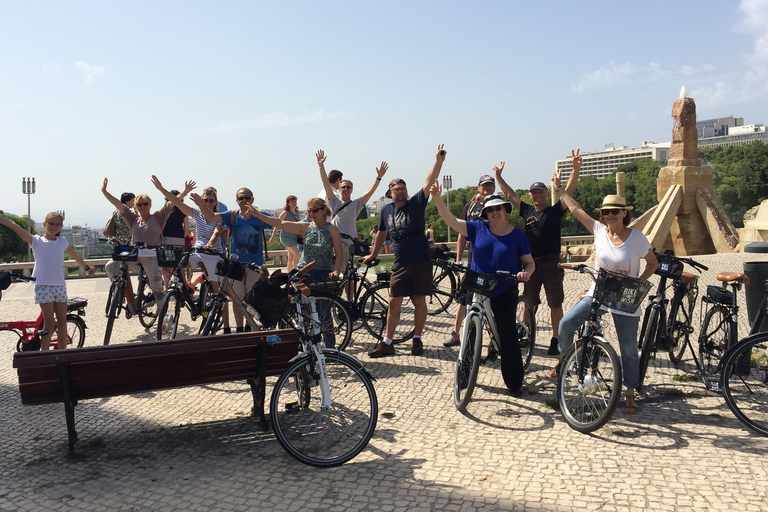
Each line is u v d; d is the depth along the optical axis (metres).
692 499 3.47
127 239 10.20
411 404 5.32
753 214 40.31
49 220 6.40
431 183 6.81
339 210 8.77
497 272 5.11
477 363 4.96
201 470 4.05
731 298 5.53
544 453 4.19
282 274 4.79
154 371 4.42
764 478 3.71
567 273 12.89
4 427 4.98
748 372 4.99
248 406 5.36
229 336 4.42
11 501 3.67
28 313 10.91
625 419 4.80
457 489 3.68
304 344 4.40
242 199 7.00
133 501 3.63
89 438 4.69
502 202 5.35
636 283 4.73
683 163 18.55
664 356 6.65
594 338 4.67
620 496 3.53
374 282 7.72
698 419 4.76
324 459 4.07
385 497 3.61
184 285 6.93
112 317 7.55
